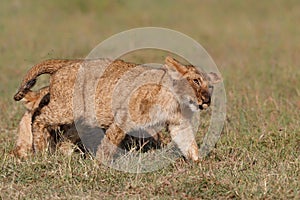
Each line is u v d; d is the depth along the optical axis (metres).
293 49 52.19
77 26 60.97
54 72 27.23
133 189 23.83
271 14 69.12
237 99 35.69
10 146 28.55
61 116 26.92
